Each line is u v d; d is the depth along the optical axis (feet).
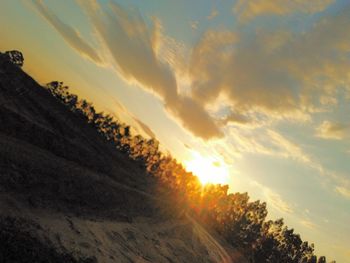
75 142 159.84
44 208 54.08
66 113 256.93
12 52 252.01
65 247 45.06
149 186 245.24
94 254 51.11
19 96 157.17
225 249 227.40
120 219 85.76
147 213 123.03
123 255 62.39
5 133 79.97
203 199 428.97
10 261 30.40
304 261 381.19
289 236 390.83
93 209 73.67
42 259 34.55
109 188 100.07
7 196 47.65
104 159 182.39
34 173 60.70
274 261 362.12
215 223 389.19
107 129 382.22
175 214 187.52
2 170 52.01
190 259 106.73
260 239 380.17
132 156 411.13
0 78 154.10
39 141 96.94
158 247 89.92
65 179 71.36
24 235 37.60
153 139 426.92
